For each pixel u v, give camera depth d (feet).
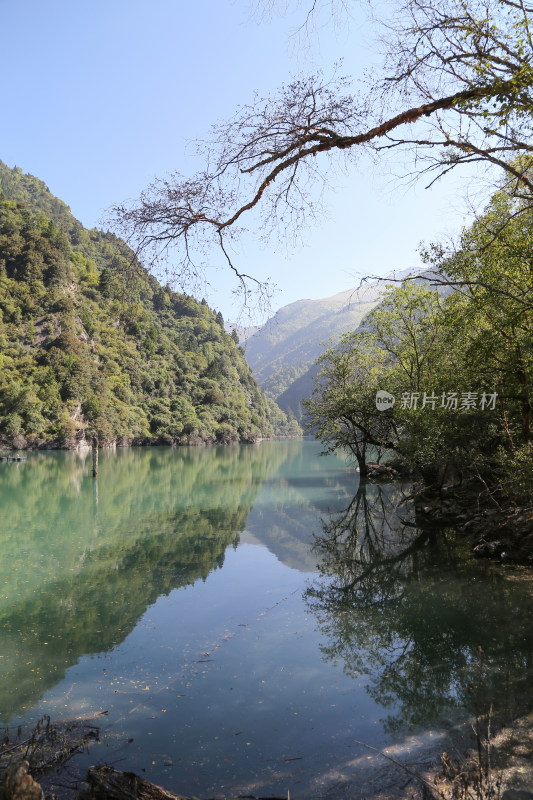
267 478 113.39
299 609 29.53
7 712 17.99
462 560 38.93
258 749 15.44
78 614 28.84
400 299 53.78
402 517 58.59
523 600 29.32
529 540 37.45
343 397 74.54
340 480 103.14
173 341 436.35
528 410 33.73
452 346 41.73
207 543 48.24
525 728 15.88
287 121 14.12
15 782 11.76
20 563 40.96
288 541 48.70
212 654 23.07
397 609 29.01
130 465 165.99
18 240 343.26
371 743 15.70
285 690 19.54
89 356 319.27
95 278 373.81
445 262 28.12
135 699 18.92
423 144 14.57
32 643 24.57
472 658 22.07
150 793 11.93
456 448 52.19
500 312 29.07
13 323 310.65
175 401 358.43
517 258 24.08
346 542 47.62
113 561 41.55
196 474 129.08
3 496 86.79
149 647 24.02
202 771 14.30
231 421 390.63
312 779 13.84
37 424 255.50
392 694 19.06
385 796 12.87
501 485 39.55
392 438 74.08
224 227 14.79
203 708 18.16
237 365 517.14
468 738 15.66
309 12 13.52
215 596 32.17
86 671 21.35
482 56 13.17
